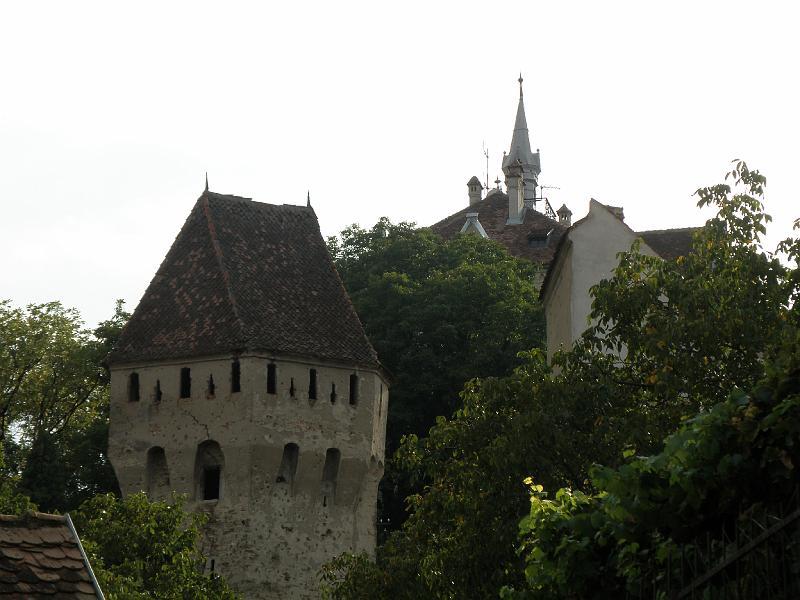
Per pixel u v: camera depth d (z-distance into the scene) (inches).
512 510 1525.6
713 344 1419.8
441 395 3671.3
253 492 3090.6
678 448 589.9
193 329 3189.0
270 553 3088.1
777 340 1321.4
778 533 493.7
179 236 3358.8
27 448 3585.1
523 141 6264.8
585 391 1499.8
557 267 2263.8
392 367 3678.6
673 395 1432.1
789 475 541.6
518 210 4990.2
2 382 3619.6
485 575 1523.1
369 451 3206.2
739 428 567.2
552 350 2410.2
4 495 2635.3
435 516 1631.4
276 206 3449.8
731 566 524.4
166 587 2486.5
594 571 674.2
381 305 3796.8
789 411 551.2
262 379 3117.6
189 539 2615.7
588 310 2117.4
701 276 1470.2
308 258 3376.0
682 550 573.3
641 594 607.2
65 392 3668.8
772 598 495.8
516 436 1496.1
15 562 756.6
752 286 1440.7
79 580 767.7
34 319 3727.9
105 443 3474.4
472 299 3759.8
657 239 2289.6
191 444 3129.9
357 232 4158.5
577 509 719.7
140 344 3211.1
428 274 4005.9
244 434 3090.6
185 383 3169.3
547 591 729.0
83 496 3449.8
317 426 3152.1
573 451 1488.7
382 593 1695.4
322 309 3280.0
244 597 3053.6
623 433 1430.9
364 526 3221.0
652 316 1472.7
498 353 3639.3
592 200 2165.4
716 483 572.4
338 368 3198.8
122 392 3201.3
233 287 3233.3
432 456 1641.2
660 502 603.8
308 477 3134.8
